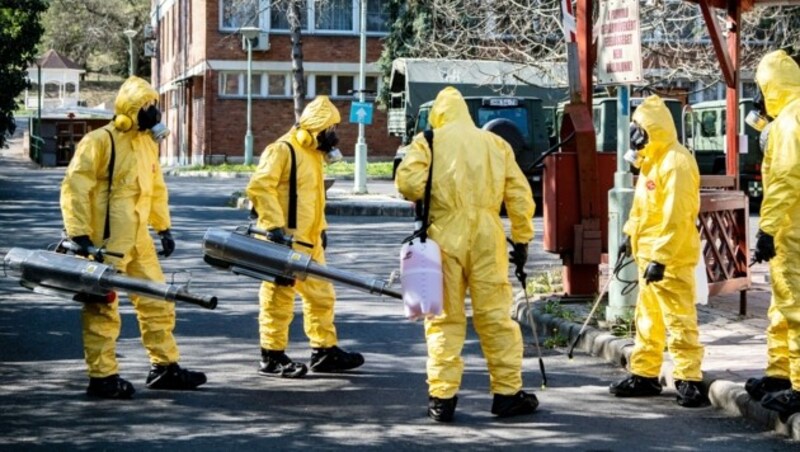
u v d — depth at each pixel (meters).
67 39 100.12
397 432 9.41
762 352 11.91
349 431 9.45
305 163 11.49
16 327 14.23
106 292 10.16
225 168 52.69
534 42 32.03
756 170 31.27
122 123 10.55
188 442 9.06
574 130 14.91
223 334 13.98
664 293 10.35
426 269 9.48
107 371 10.52
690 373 10.35
